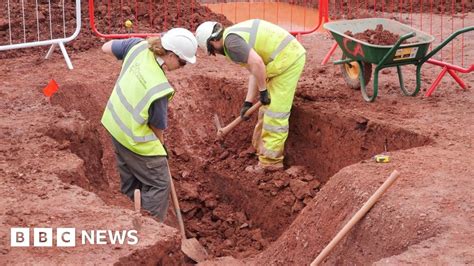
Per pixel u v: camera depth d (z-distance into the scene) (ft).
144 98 23.57
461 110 28.68
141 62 23.89
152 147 24.32
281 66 27.43
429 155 24.08
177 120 31.65
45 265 18.24
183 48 23.50
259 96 29.04
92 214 20.66
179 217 25.89
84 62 33.76
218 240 28.25
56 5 38.60
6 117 27.48
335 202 21.99
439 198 20.81
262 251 26.73
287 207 28.14
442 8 44.11
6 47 32.35
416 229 19.65
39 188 22.09
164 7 38.86
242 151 31.07
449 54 36.37
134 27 37.70
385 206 20.51
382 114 28.25
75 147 26.68
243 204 29.60
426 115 28.12
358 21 31.01
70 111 28.50
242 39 25.84
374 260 19.99
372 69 33.22
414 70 33.60
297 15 44.52
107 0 39.17
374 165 23.15
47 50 35.47
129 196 25.84
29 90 30.12
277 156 29.12
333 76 32.91
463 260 18.04
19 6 38.17
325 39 39.29
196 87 32.73
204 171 30.81
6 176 22.77
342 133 28.35
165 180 24.98
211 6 46.85
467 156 24.02
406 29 30.19
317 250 21.68
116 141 24.63
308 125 29.60
